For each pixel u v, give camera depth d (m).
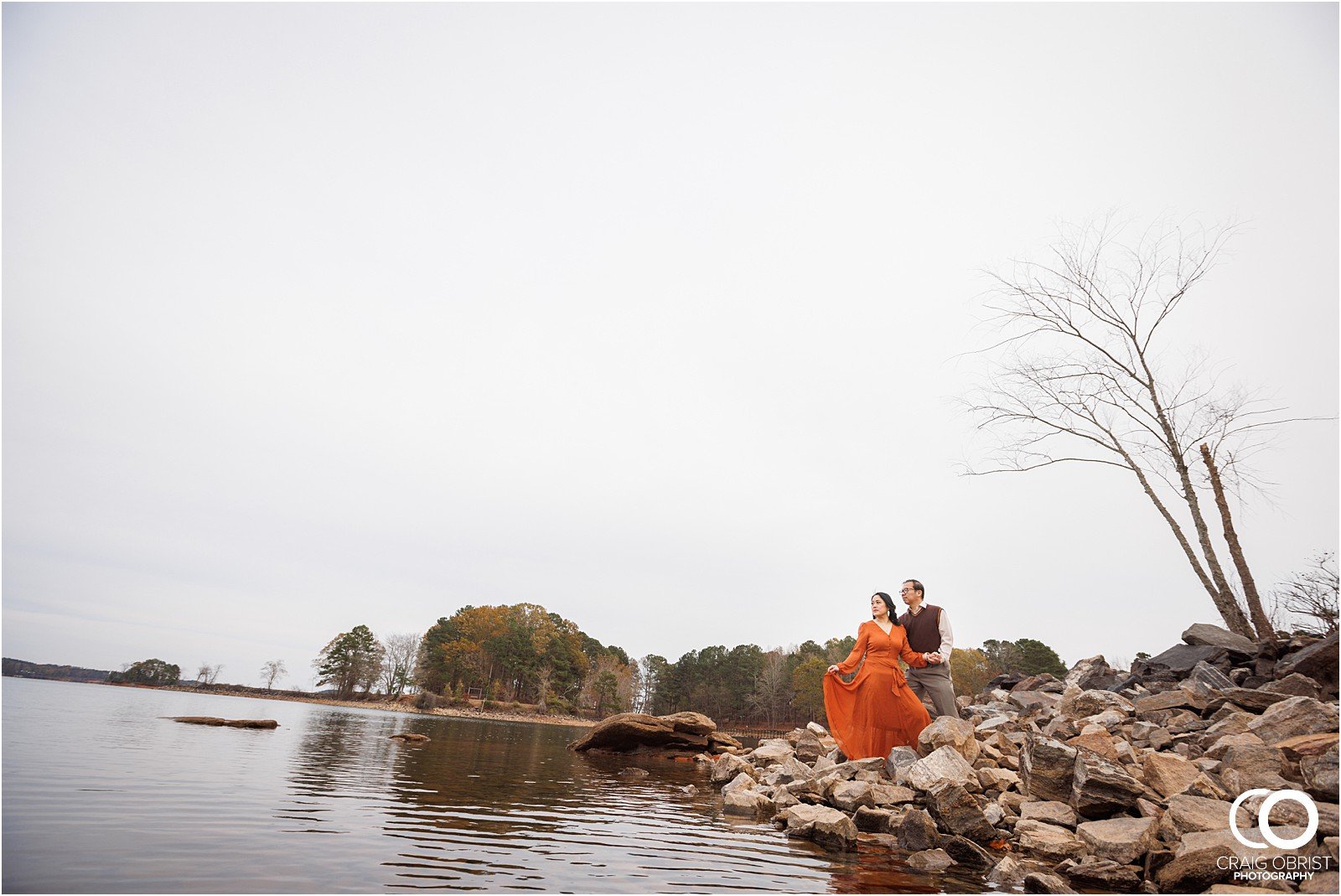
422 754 13.56
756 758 12.84
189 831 5.07
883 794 7.55
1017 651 81.12
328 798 7.12
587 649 144.75
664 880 4.75
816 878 5.07
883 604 10.30
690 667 119.25
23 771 7.32
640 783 11.45
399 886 4.11
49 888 3.56
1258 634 13.27
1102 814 6.55
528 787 9.59
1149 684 12.80
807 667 91.12
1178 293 16.81
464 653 110.69
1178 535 15.42
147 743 11.28
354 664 105.50
